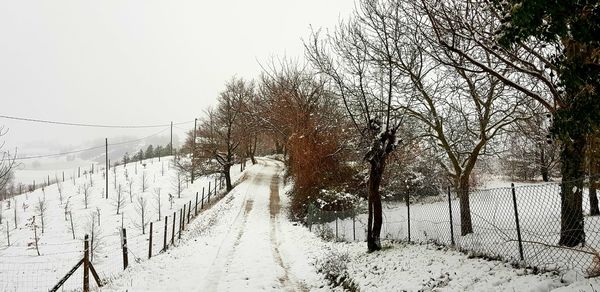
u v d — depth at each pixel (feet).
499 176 111.65
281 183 154.81
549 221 40.83
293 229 78.69
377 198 43.11
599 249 25.12
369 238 43.24
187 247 59.36
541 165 83.51
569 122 17.70
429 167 83.82
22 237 155.12
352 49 44.45
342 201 86.89
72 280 82.69
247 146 218.38
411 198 91.91
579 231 27.27
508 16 19.42
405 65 44.68
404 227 58.85
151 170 269.44
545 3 15.98
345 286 35.32
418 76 41.81
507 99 46.44
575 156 27.53
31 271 94.84
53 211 194.90
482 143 49.62
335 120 90.58
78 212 189.06
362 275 34.88
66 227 167.63
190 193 203.21
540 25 17.46
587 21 15.90
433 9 28.91
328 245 56.39
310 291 37.06
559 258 25.18
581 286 19.02
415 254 35.83
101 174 275.18
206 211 124.57
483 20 30.91
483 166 77.41
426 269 30.32
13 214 199.11
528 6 16.48
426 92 51.90
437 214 66.80
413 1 33.01
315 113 99.14
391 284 29.86
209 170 168.14
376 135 43.11
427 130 56.49
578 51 18.67
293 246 60.49
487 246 33.24
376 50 42.96
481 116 48.83
